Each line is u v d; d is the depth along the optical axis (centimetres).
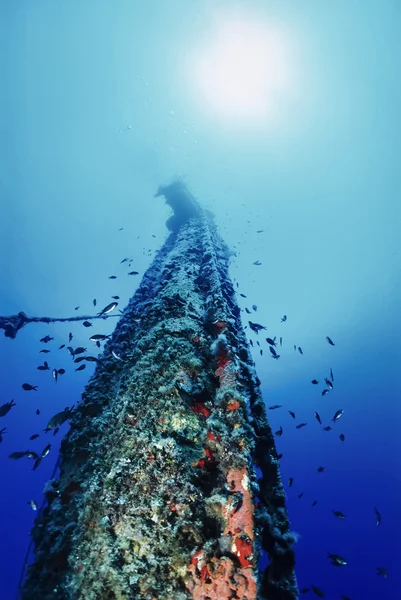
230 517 232
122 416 320
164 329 410
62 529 274
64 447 351
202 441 286
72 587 221
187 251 688
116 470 267
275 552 244
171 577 211
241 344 434
